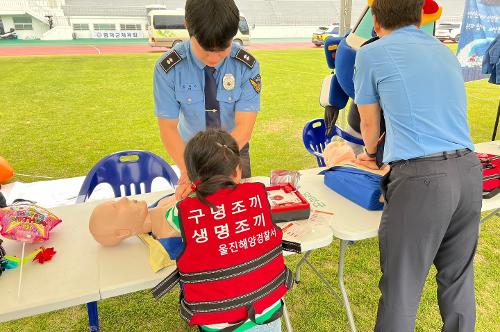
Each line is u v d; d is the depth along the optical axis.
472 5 4.59
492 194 1.79
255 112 1.91
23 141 5.32
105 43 23.62
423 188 1.36
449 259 1.57
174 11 18.31
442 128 1.39
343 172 1.87
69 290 1.22
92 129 5.91
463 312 1.60
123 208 1.45
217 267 1.10
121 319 2.18
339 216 1.67
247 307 1.14
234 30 1.39
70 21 29.25
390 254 1.47
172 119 1.85
